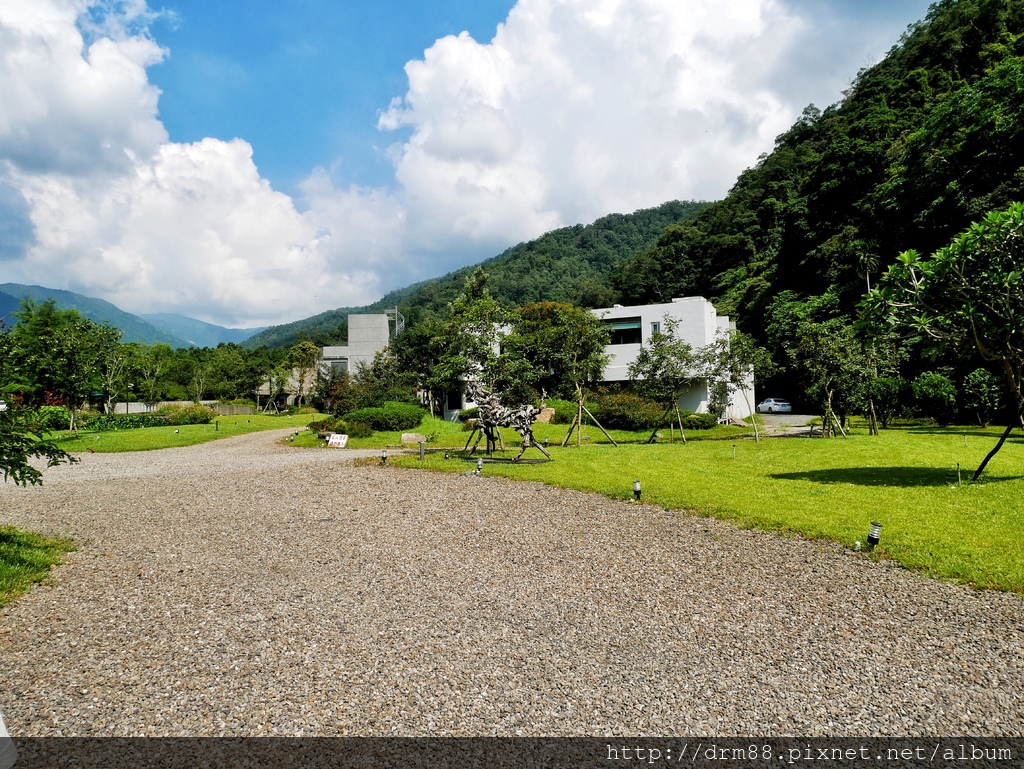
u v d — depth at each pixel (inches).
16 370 300.4
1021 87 1315.2
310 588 226.4
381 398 1229.7
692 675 157.8
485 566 251.6
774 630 185.5
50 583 232.4
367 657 168.1
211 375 2428.6
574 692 149.0
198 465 633.6
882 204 1631.4
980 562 233.3
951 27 2239.2
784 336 1740.9
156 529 320.5
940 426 1029.8
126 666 162.6
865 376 822.5
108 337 1299.2
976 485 385.4
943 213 1430.9
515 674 158.2
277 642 178.1
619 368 1302.9
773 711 140.8
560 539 292.7
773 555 260.8
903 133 1845.5
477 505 374.9
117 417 1349.7
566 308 1316.4
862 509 328.2
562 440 888.9
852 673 158.6
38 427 262.7
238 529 319.0
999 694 146.9
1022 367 396.8
